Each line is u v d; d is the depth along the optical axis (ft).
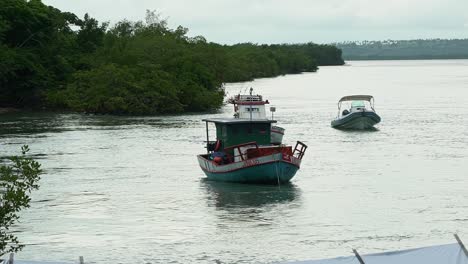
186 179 194.39
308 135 290.76
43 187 182.29
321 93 578.25
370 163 217.97
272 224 145.38
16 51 422.41
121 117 368.68
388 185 183.32
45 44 452.76
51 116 375.04
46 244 132.57
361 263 75.31
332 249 128.26
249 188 181.47
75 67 460.14
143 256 125.49
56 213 155.63
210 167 192.85
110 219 150.71
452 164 214.48
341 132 300.20
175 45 482.69
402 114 375.45
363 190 177.37
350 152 241.55
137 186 184.34
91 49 502.79
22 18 434.30
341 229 141.18
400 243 131.44
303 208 158.71
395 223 145.38
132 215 153.79
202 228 143.02
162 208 160.35
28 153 238.89
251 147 188.14
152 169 209.67
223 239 135.03
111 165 215.92
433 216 150.71
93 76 400.88
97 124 332.19
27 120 353.51
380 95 540.52
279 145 195.11
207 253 126.62
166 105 392.27
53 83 433.07
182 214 154.81
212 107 413.59
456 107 418.31
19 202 87.25
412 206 159.74
